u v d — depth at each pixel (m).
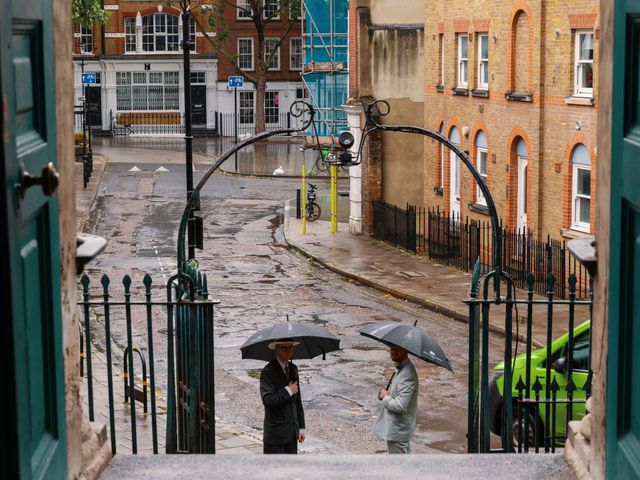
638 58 9.80
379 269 66.44
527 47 60.88
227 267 67.75
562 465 12.98
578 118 56.22
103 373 40.81
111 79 154.38
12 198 7.59
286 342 24.36
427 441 33.22
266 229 83.00
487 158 66.69
